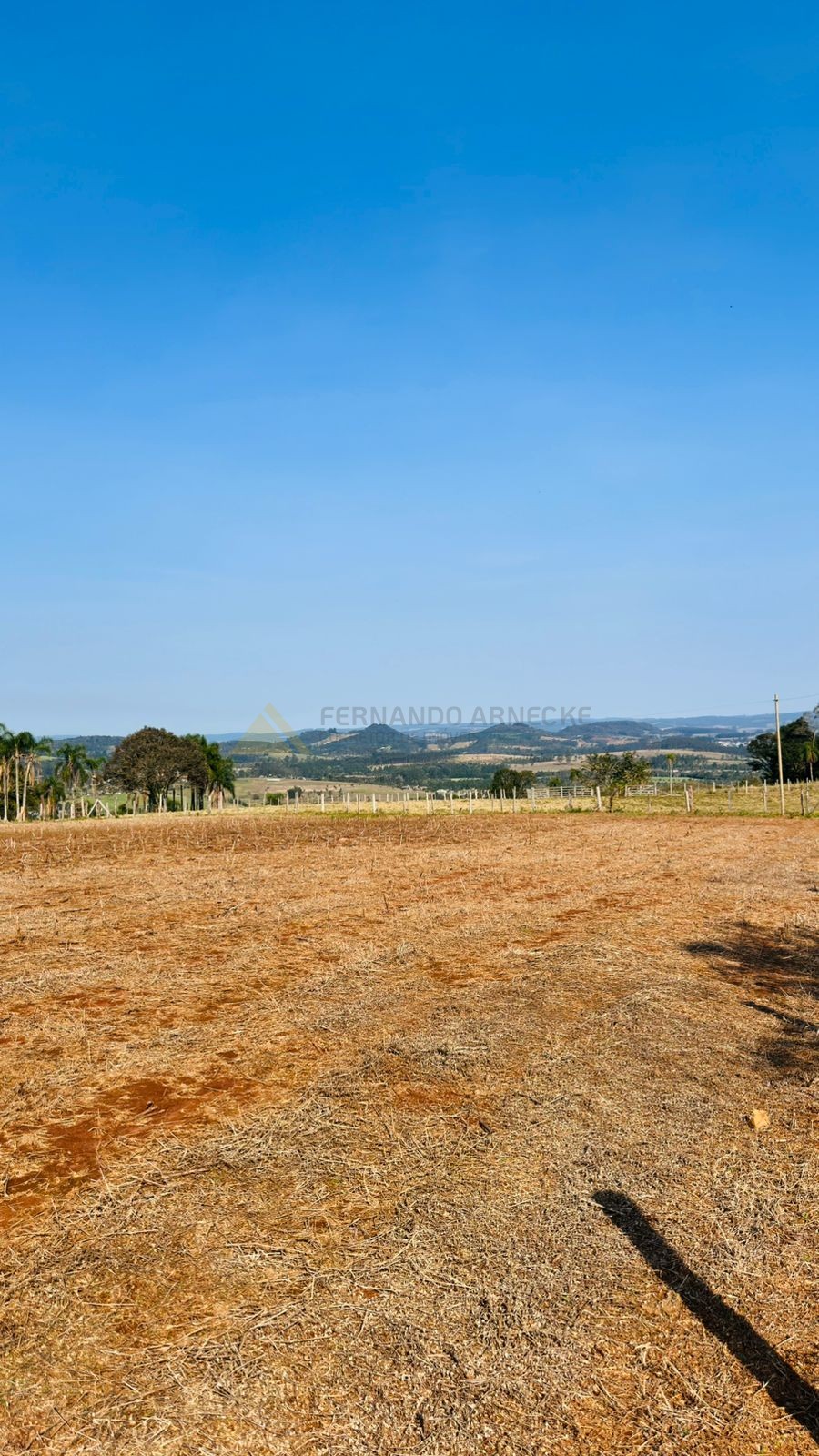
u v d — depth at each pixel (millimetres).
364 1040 8266
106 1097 6973
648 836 30688
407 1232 4906
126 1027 8734
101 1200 5273
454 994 9812
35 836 34562
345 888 17984
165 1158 5852
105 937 13070
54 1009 9375
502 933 13188
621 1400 3686
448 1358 3910
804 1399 3693
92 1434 3482
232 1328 4098
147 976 10742
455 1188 5406
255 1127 6320
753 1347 4004
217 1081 7289
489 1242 4809
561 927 13570
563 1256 4684
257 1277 4500
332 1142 6059
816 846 26516
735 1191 5375
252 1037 8383
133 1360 3883
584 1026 8617
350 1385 3744
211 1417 3566
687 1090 6984
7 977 10664
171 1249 4758
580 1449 3438
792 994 9797
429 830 35219
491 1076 7316
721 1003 9445
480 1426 3539
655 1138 6105
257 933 13336
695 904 15695
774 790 63812
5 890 18156
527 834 32156
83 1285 4426
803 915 14398
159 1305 4270
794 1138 6109
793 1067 7512
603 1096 6867
